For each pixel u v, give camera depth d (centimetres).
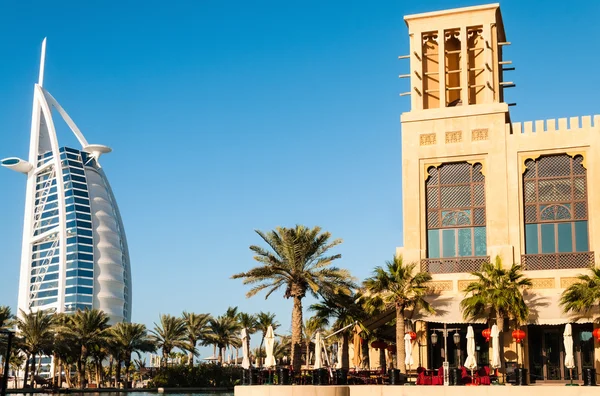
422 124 5078
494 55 5144
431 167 5056
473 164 4966
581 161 4788
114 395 8044
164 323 10981
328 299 5194
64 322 10312
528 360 4612
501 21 5475
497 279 4409
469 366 4044
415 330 4816
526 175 4884
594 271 4250
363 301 5128
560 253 4694
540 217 4800
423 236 4938
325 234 4944
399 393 3916
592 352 4547
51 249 19350
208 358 12344
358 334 5594
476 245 4862
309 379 4325
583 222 4716
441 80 5150
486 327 4788
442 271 4862
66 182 19600
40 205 19888
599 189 4691
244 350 4431
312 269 4925
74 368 13175
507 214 4812
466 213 4922
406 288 4650
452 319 4516
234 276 4878
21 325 9188
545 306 4509
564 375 4562
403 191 5019
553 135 4838
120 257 19762
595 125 4781
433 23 5256
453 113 5028
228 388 10325
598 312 4300
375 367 5897
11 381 12631
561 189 4797
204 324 11156
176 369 10500
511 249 4734
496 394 3756
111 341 10244
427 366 4762
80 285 18688
